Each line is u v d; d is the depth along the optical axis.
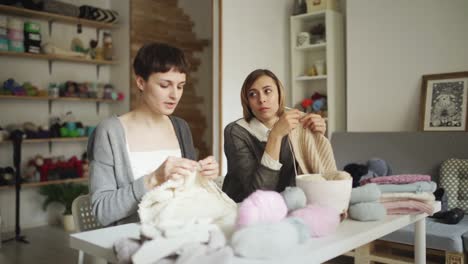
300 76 4.09
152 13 4.41
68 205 4.02
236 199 1.28
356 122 3.74
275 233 0.67
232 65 3.64
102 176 1.10
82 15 4.14
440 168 2.77
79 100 4.26
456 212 2.41
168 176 0.91
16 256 3.18
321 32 3.94
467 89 3.12
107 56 4.37
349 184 0.91
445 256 2.23
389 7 3.53
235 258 0.66
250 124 1.31
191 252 0.62
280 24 4.13
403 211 1.04
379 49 3.59
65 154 4.39
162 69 1.06
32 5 3.83
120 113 4.46
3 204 3.98
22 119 4.09
